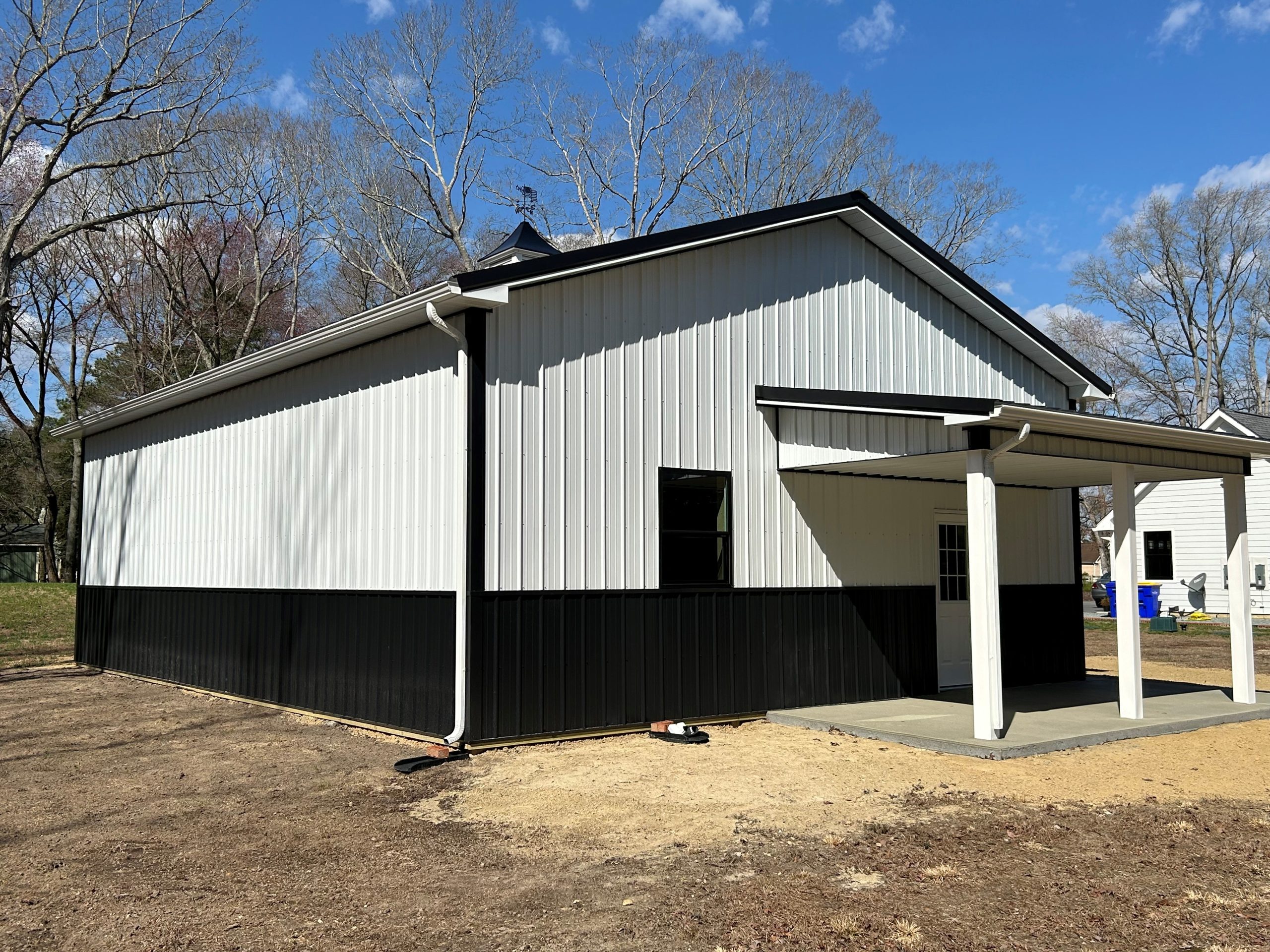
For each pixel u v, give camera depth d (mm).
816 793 7004
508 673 8391
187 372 32312
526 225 12320
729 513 10023
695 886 5145
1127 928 4629
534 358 8742
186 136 23188
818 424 10102
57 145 20828
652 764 7844
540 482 8695
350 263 34719
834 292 11297
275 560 11227
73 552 31078
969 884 5199
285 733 9586
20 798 7180
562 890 5117
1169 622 23281
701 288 10070
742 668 9945
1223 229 41594
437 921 4703
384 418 9516
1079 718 9844
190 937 4539
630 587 9227
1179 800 7000
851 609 10984
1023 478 11992
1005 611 12617
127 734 9773
